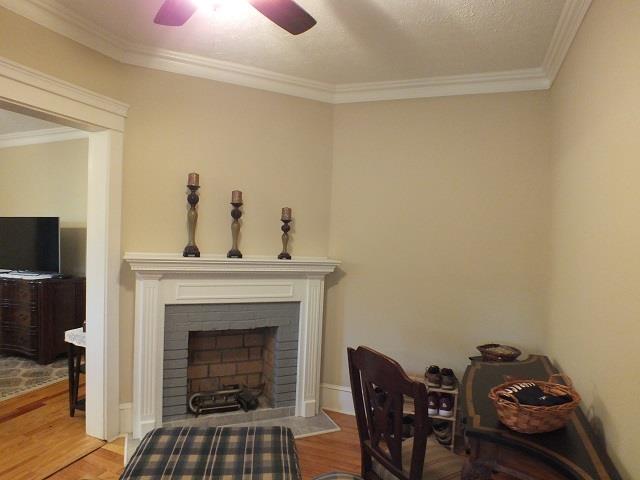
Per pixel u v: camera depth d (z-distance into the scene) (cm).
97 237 253
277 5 159
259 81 294
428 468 159
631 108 132
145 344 258
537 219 272
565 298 213
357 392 173
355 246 313
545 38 231
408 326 301
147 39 249
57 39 223
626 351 132
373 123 309
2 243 455
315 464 243
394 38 238
